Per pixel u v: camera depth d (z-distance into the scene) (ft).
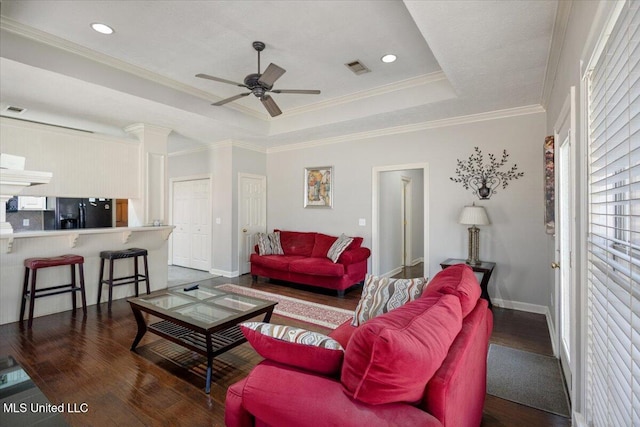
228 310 8.65
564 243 8.19
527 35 7.62
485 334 5.87
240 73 11.94
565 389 7.34
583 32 5.21
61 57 9.74
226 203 19.06
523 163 12.79
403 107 12.93
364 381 3.36
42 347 9.36
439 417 3.39
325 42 9.75
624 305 3.43
